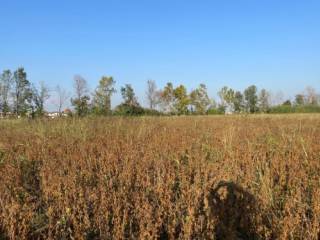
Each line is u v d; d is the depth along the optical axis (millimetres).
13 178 5797
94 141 8727
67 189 5004
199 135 10234
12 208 4113
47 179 5707
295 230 3891
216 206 3883
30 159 7129
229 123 14539
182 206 4531
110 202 4605
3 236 4020
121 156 6977
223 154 7207
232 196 3869
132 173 5898
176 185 5820
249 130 11555
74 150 7578
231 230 3773
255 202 4059
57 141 8812
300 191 4887
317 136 9359
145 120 13945
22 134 10148
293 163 6250
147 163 6469
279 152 7320
